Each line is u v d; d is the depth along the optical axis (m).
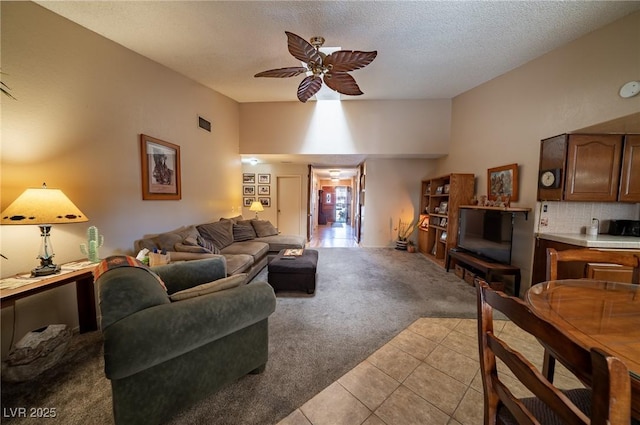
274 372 1.59
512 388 1.52
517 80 3.05
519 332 2.10
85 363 1.65
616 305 1.04
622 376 0.41
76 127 2.09
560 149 2.39
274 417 1.26
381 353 1.79
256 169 6.37
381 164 5.44
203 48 2.65
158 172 2.90
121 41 2.42
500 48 2.65
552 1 1.97
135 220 2.62
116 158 2.42
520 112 3.01
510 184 3.09
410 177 5.43
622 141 2.32
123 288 1.11
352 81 2.46
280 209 6.44
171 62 2.92
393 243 5.54
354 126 4.62
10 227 1.74
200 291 1.37
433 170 5.36
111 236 2.38
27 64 1.78
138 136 2.66
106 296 1.06
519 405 0.67
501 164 3.30
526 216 2.85
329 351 1.81
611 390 0.41
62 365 1.62
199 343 1.22
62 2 1.87
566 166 2.35
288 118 4.69
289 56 2.85
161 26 2.26
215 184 4.09
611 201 2.37
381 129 4.59
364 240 5.57
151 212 2.82
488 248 3.21
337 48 2.67
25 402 1.33
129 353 1.02
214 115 4.01
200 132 3.68
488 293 0.78
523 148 2.96
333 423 1.23
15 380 1.43
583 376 0.66
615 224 2.53
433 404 1.35
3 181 1.70
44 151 1.89
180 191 3.27
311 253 3.38
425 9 2.10
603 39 2.17
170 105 3.10
